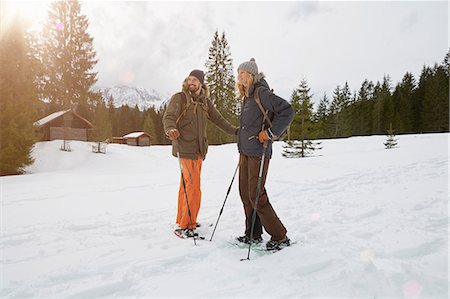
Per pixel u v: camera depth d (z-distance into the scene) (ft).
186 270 7.40
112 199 16.90
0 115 47.16
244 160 9.42
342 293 6.05
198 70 11.30
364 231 9.70
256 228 9.43
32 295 6.24
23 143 49.34
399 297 5.82
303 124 72.13
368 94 211.82
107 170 55.72
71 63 106.22
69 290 6.39
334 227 10.46
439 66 168.96
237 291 6.27
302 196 16.03
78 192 19.34
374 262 7.23
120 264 7.73
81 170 55.21
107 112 76.95
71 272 7.13
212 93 116.88
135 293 6.37
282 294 6.09
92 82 108.47
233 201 15.57
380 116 167.94
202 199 16.14
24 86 50.49
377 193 15.62
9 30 50.03
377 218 11.25
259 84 9.13
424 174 20.56
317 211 12.80
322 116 179.83
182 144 10.71
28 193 19.47
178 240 9.66
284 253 8.11
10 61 49.34
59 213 13.73
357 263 7.21
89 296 6.29
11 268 7.57
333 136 165.17
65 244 9.37
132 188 20.71
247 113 9.12
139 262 7.79
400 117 156.66
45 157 62.95
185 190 10.19
